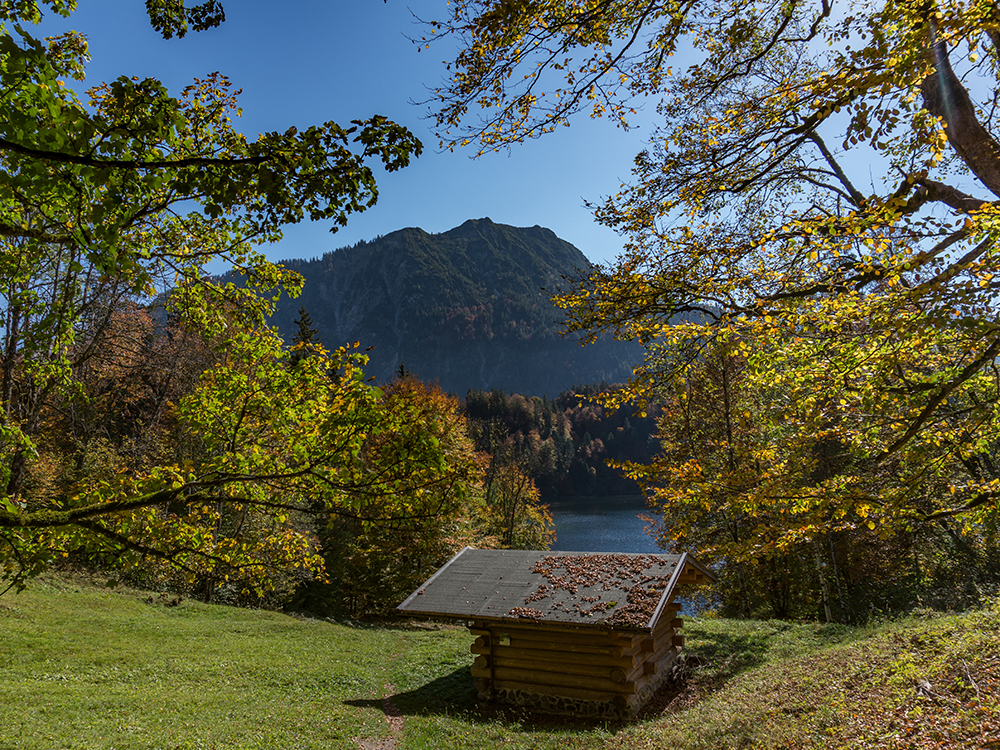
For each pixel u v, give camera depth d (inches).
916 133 226.7
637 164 311.9
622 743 357.7
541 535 1818.4
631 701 458.3
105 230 164.6
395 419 257.6
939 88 255.1
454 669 606.9
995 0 175.5
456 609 486.6
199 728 379.6
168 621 749.3
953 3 182.1
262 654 632.4
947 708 261.3
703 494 304.8
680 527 324.5
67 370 410.9
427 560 1127.6
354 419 254.1
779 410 331.3
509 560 566.3
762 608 1029.2
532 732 412.8
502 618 463.5
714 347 285.3
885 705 287.7
